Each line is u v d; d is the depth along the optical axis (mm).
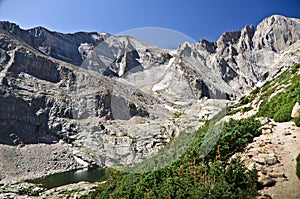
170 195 8070
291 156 10906
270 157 10648
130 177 8422
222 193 8180
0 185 46344
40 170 60969
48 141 78375
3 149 69812
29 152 70625
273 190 8742
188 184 8414
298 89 18578
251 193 8375
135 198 7926
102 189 10180
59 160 64312
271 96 22188
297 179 9258
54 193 31969
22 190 39625
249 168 10109
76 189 31094
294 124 14523
